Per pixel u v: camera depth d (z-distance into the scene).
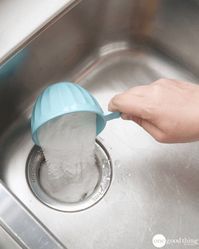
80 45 0.70
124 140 0.69
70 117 0.56
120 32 0.75
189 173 0.68
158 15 0.70
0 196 0.46
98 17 0.68
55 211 0.63
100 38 0.73
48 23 0.59
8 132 0.68
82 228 0.62
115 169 0.67
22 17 0.58
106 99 0.73
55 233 0.61
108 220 0.63
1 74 0.59
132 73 0.76
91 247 0.61
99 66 0.76
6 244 0.44
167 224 0.64
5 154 0.66
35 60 0.63
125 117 0.56
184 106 0.51
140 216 0.64
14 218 0.45
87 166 0.66
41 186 0.65
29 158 0.67
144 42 0.77
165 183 0.67
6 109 0.65
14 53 0.57
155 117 0.51
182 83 0.54
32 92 0.68
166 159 0.69
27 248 0.44
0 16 0.59
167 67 0.76
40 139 0.57
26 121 0.69
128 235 0.62
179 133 0.52
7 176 0.65
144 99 0.51
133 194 0.65
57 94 0.55
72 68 0.73
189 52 0.73
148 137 0.70
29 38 0.58
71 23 0.64
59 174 0.64
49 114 0.53
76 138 0.59
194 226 0.64
